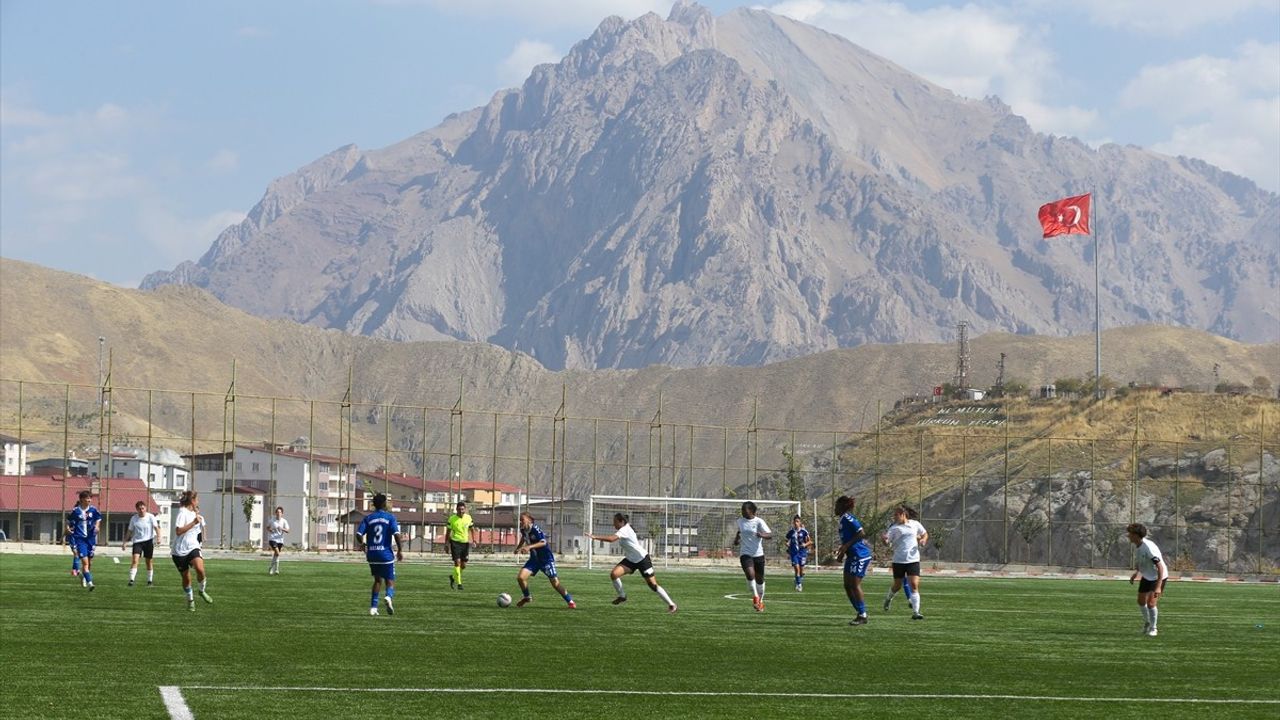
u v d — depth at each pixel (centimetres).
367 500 15725
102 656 2166
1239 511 11838
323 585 4425
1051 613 3912
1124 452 13512
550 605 3672
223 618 2967
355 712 1659
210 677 1941
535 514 14375
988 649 2647
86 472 13950
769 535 3641
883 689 1975
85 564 3875
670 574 6356
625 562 3638
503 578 5312
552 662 2233
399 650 2364
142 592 3788
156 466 14012
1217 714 1783
